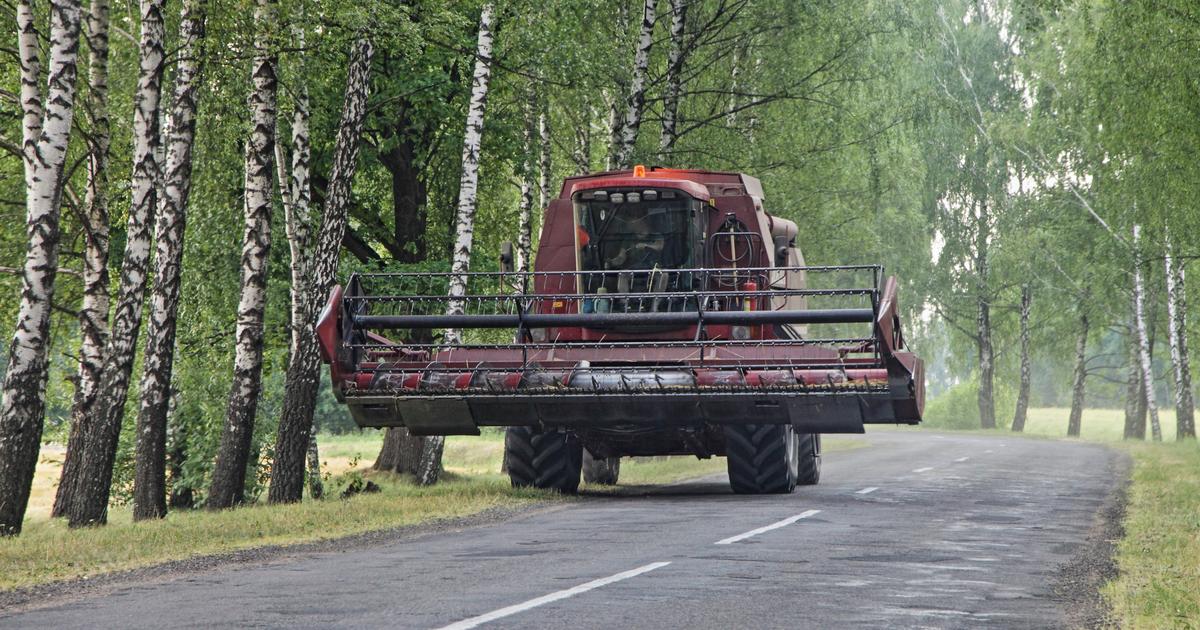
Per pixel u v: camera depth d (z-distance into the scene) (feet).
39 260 69.77
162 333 81.46
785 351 73.67
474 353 77.00
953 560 50.11
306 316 88.02
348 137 86.69
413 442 124.77
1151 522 67.26
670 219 81.20
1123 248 179.93
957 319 314.55
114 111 103.19
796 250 96.53
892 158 173.88
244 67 82.99
